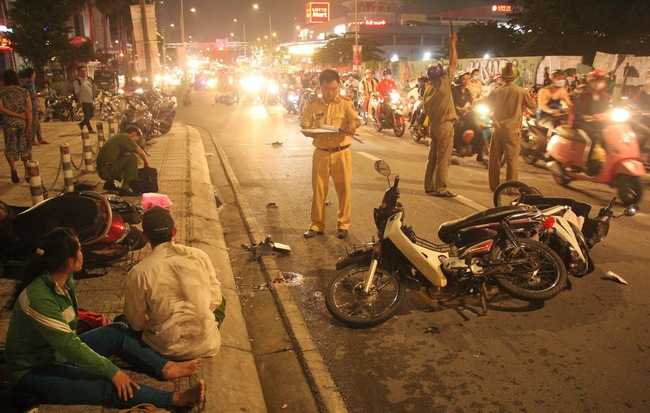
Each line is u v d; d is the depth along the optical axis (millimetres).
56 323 2957
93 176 9344
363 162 11828
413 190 9234
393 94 16641
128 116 13445
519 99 8414
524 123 11562
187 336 3395
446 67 8656
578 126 8930
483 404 3633
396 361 4180
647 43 29984
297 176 10703
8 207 5238
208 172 11320
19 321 2996
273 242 6684
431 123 8602
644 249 6324
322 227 7035
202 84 53219
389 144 14578
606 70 20891
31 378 3078
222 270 5840
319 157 6719
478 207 8102
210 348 3488
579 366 4043
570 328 4594
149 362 3359
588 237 5465
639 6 28938
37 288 2963
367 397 3752
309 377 3980
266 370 4141
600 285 5383
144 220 3398
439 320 4789
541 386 3811
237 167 11688
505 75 8375
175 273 3348
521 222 4938
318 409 3662
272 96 30391
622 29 29938
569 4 31188
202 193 8930
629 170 7953
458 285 4844
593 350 4254
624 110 8305
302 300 5230
